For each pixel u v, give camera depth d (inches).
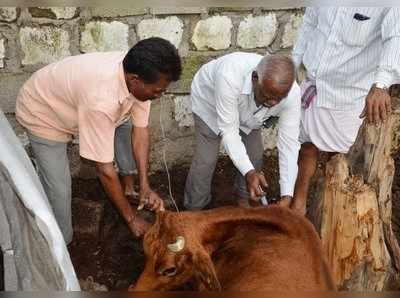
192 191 154.9
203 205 159.6
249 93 121.1
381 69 122.4
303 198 137.8
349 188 118.7
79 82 115.6
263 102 114.7
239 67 123.0
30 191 90.8
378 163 121.5
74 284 96.8
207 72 135.8
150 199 130.1
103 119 113.0
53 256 86.7
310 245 100.4
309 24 146.8
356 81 140.9
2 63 158.6
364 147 121.4
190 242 103.5
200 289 105.7
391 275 127.8
